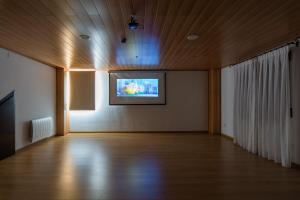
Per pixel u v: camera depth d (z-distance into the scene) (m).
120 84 9.46
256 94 5.95
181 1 2.75
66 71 9.18
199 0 2.73
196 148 6.65
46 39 4.45
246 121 6.46
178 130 9.55
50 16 3.24
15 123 5.95
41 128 7.10
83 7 2.93
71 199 3.32
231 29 3.86
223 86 8.75
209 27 3.76
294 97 4.77
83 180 4.08
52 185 3.85
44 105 7.71
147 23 3.54
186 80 9.50
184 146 6.93
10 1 2.76
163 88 9.49
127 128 9.57
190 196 3.42
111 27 3.72
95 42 4.70
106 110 9.51
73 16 3.24
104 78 9.46
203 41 4.66
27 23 3.53
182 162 5.20
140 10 3.03
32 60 6.83
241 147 6.77
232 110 7.80
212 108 9.12
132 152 6.15
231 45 4.99
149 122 9.56
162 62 7.55
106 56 6.37
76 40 4.54
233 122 7.33
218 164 5.04
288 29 3.89
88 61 7.25
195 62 7.45
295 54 4.70
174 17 3.28
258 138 5.81
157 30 3.90
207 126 9.51
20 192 3.57
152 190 3.64
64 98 8.89
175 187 3.76
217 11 3.07
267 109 5.52
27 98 6.55
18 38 4.40
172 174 4.39
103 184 3.89
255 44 4.91
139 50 5.55
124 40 4.39
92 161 5.28
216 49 5.43
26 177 4.22
